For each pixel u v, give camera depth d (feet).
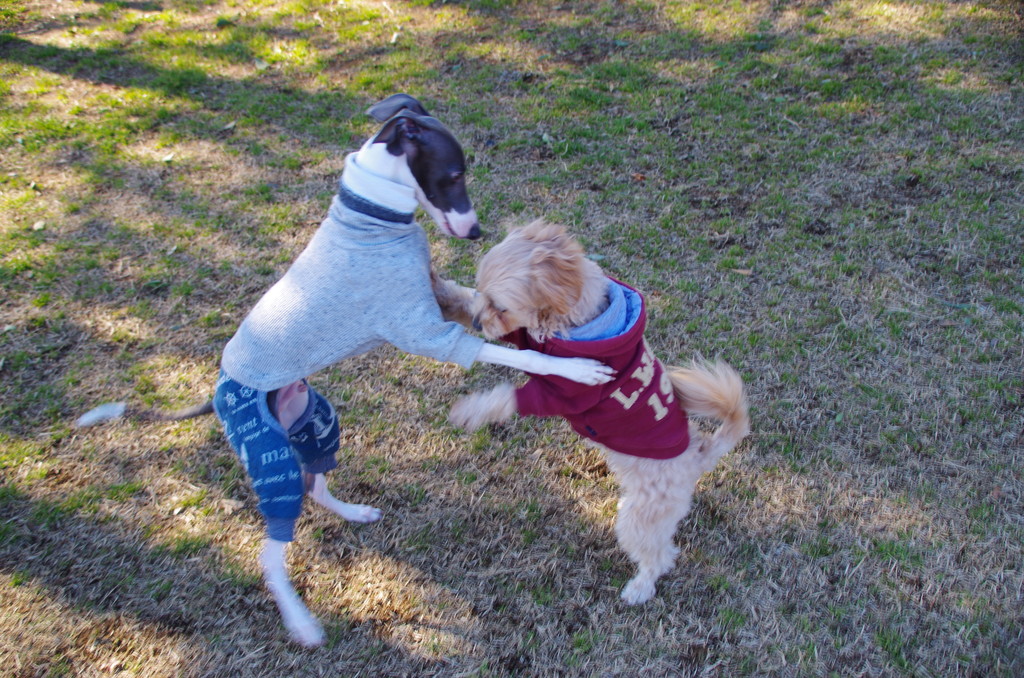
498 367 11.30
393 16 21.86
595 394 6.94
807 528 9.04
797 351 10.96
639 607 8.54
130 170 15.49
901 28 18.44
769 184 13.88
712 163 14.53
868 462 9.59
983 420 9.85
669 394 7.61
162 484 9.77
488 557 9.04
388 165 6.35
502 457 10.12
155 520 9.35
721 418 7.91
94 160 15.84
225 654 8.09
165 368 11.26
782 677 7.77
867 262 12.16
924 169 13.80
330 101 17.67
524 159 15.07
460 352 6.63
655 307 11.73
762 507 9.32
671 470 7.67
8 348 11.53
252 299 12.34
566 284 6.65
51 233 13.83
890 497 9.20
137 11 23.45
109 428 10.44
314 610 8.50
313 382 11.13
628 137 15.48
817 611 8.26
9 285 12.64
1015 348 10.64
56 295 12.48
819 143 14.78
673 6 20.88
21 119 17.42
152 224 13.97
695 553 9.00
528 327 7.14
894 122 15.10
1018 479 9.17
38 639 8.14
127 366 11.30
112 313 12.16
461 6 22.07
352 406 10.80
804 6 20.06
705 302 11.78
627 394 7.11
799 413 10.23
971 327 11.00
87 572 8.78
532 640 8.21
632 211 13.56
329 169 15.26
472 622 8.39
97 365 11.32
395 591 8.69
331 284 6.37
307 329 6.48
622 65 18.10
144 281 12.72
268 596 8.63
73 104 18.03
